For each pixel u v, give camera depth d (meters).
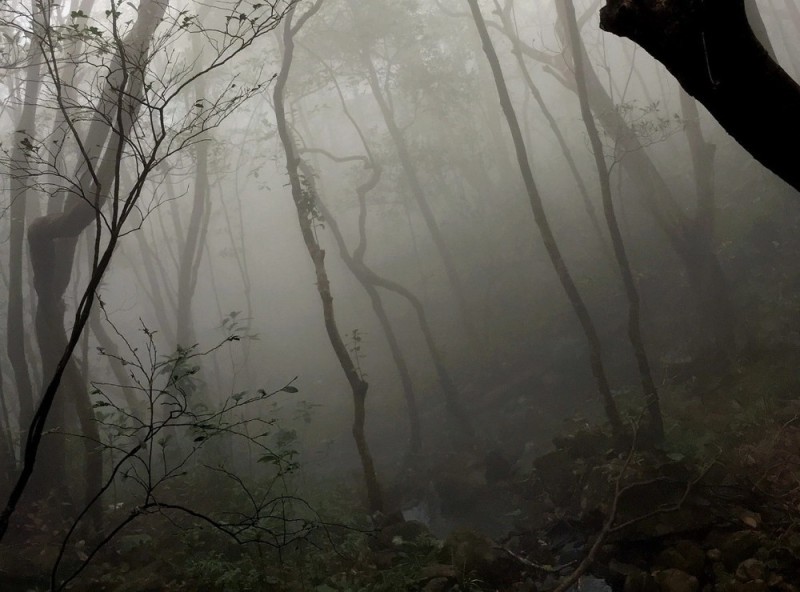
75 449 11.95
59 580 7.53
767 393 9.23
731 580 5.70
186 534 7.77
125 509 9.85
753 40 2.34
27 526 9.21
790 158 2.46
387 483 12.35
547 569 7.22
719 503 6.95
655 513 6.66
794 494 6.69
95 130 9.69
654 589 6.03
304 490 10.10
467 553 7.21
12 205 11.49
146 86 4.27
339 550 7.52
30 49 9.56
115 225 3.75
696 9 2.31
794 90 2.38
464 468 11.73
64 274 11.05
